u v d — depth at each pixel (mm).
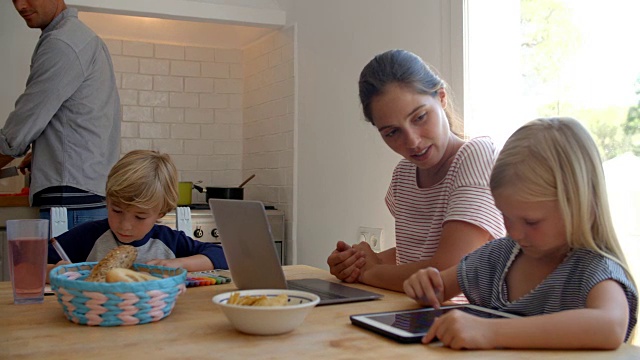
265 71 3818
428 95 1560
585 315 982
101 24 3727
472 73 2287
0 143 2518
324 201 3199
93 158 2635
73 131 2588
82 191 2600
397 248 1843
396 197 1856
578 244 1121
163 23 3840
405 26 2594
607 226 1121
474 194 1554
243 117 4094
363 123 2852
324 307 1317
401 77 1531
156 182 1743
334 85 3104
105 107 2695
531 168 1092
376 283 1602
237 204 1434
